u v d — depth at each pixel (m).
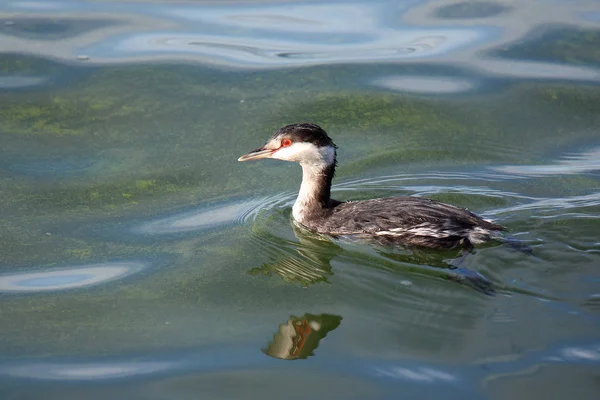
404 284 11.84
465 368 9.82
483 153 16.42
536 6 22.55
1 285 12.17
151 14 22.33
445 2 23.08
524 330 10.45
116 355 10.41
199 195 15.16
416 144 16.81
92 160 16.12
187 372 10.01
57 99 18.03
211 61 19.72
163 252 13.19
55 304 11.63
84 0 23.28
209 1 23.45
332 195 15.00
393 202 13.55
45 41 20.31
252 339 10.70
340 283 12.03
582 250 12.32
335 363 10.10
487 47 20.27
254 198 15.06
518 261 12.03
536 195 14.55
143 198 14.98
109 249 13.30
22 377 9.91
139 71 19.12
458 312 10.99
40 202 14.71
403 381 9.66
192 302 11.67
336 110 17.89
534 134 17.09
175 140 16.81
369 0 23.47
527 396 9.23
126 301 11.73
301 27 21.69
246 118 17.56
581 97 18.22
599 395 9.20
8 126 17.06
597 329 10.37
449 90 18.64
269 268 12.65
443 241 12.66
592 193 14.52
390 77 19.17
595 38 20.41
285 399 9.43
